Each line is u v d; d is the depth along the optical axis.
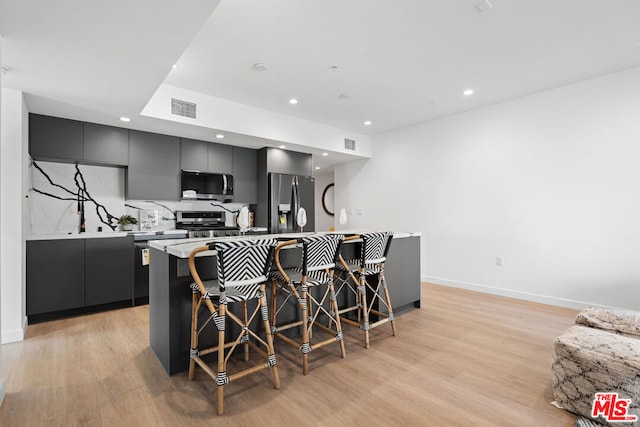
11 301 2.60
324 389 1.91
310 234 3.08
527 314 3.34
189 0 1.59
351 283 3.16
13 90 2.63
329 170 7.51
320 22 2.32
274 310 2.38
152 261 2.44
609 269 3.30
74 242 3.23
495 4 2.15
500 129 4.10
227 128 3.89
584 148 3.45
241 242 1.78
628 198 3.19
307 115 4.53
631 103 3.15
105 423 1.60
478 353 2.40
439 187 4.76
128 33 1.87
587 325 2.10
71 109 3.12
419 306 3.61
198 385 1.95
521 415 1.67
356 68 3.08
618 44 2.70
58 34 1.86
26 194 3.02
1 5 1.58
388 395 1.85
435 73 3.22
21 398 1.80
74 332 2.81
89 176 3.87
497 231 4.15
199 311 2.18
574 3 2.15
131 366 2.19
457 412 1.69
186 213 4.52
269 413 1.68
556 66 3.10
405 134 5.21
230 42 2.59
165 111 3.43
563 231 3.61
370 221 5.80
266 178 4.77
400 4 2.13
